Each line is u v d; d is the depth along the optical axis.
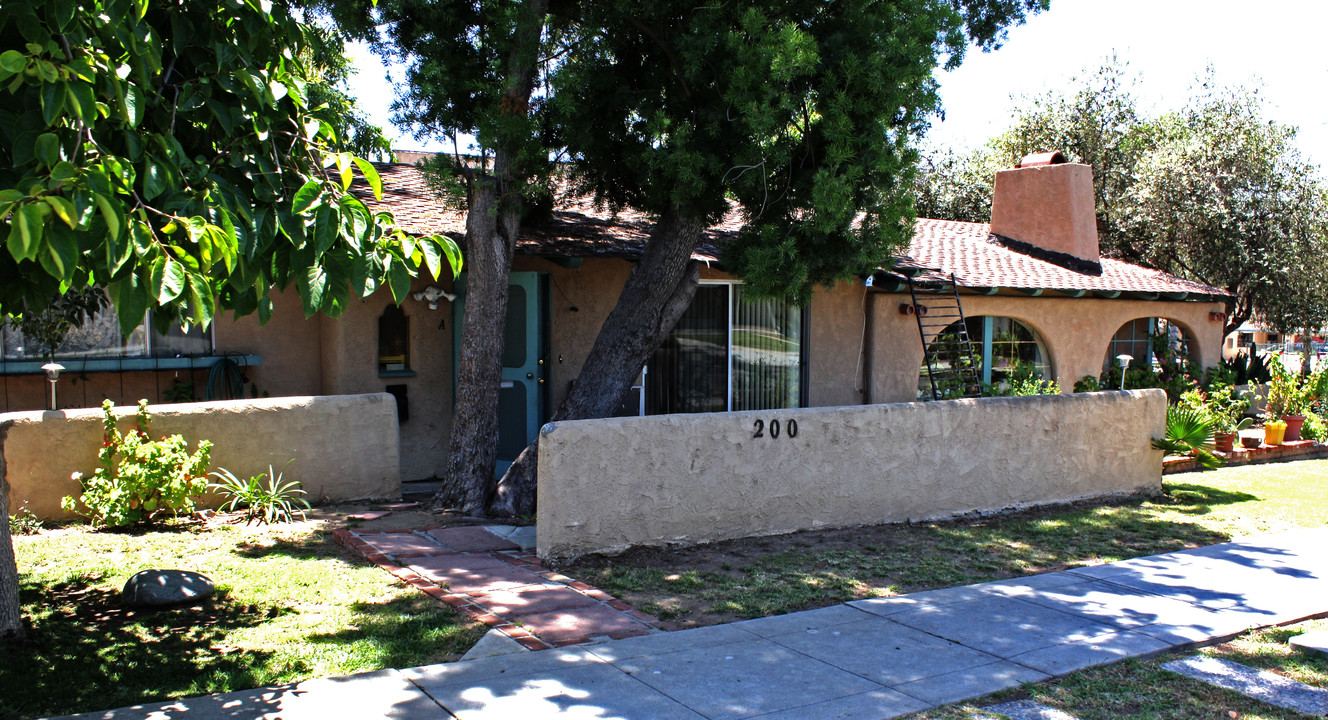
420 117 9.02
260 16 4.86
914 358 13.73
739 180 8.29
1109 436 10.51
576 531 7.24
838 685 4.91
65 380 9.53
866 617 6.11
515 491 8.98
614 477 7.41
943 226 17.97
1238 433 14.49
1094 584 7.03
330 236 4.09
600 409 9.11
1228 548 8.24
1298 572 7.44
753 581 6.86
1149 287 15.55
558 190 11.43
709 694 4.74
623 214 12.26
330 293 4.36
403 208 10.73
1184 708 4.75
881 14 8.67
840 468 8.60
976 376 12.99
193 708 4.41
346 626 5.61
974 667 5.24
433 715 4.37
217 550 7.21
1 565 5.21
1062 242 16.73
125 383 9.85
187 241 4.17
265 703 4.48
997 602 6.51
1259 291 19.94
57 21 3.84
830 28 8.68
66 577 6.43
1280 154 19.66
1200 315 16.92
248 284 4.31
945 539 8.39
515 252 9.88
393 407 9.31
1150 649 5.59
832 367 13.14
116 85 3.98
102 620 5.64
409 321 10.90
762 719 4.45
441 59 8.76
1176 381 15.77
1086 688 4.98
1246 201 19.34
